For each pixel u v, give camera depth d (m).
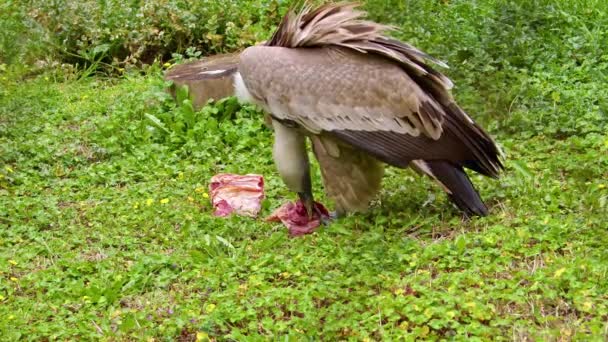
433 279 6.28
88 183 8.47
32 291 6.68
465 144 7.03
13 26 11.32
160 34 11.25
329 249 6.84
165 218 7.62
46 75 10.88
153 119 9.25
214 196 7.83
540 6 10.32
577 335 5.47
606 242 6.51
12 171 8.62
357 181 7.27
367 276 6.32
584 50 9.96
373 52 6.98
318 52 7.11
